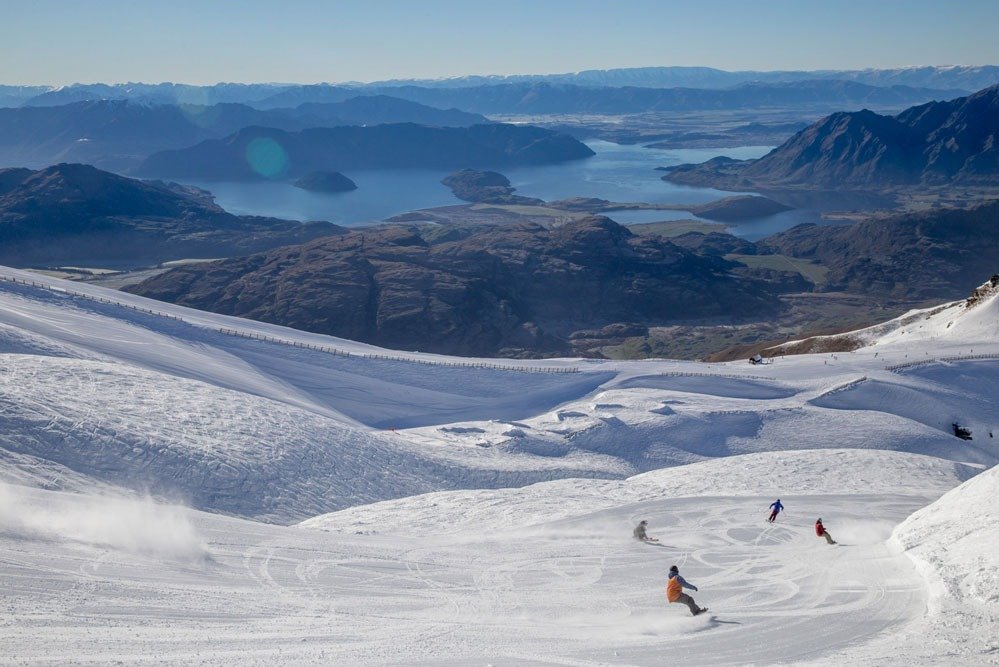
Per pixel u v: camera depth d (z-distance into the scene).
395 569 24.23
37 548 21.00
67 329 74.44
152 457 40.00
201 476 39.78
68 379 49.31
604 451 66.19
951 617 18.89
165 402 49.72
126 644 15.38
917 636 17.92
